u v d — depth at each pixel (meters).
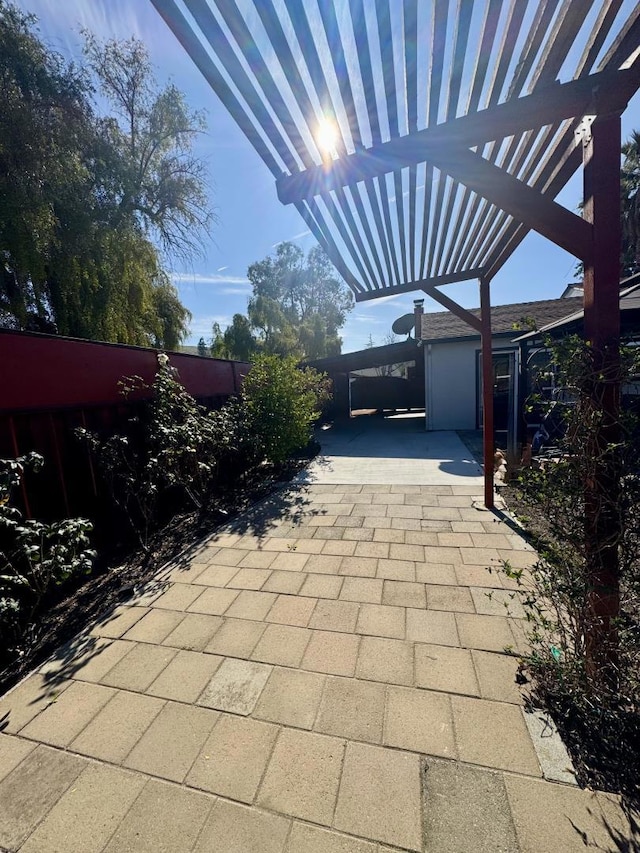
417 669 1.82
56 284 7.20
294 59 1.21
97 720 1.63
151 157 10.18
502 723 1.51
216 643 2.09
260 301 19.58
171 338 11.07
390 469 5.96
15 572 2.09
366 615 2.26
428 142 1.59
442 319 11.38
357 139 1.62
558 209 1.46
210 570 2.94
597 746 1.40
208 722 1.59
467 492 4.54
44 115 6.91
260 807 1.26
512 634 2.04
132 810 1.27
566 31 1.18
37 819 1.26
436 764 1.37
